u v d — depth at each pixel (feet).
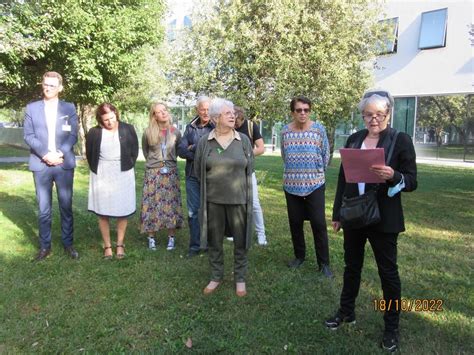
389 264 9.55
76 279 13.64
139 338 10.21
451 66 56.80
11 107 42.11
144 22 35.12
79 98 36.09
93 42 31.68
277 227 20.22
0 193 28.30
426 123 60.85
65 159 15.29
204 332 10.43
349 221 9.14
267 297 12.35
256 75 30.68
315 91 32.40
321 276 13.84
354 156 8.97
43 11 29.94
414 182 9.02
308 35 30.50
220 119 12.19
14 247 16.62
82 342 10.04
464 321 10.91
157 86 55.11
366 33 39.40
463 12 55.11
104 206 15.26
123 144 15.37
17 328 10.56
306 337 10.21
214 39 31.58
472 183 35.86
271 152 76.59
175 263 15.20
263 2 30.14
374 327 10.65
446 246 17.28
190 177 15.64
